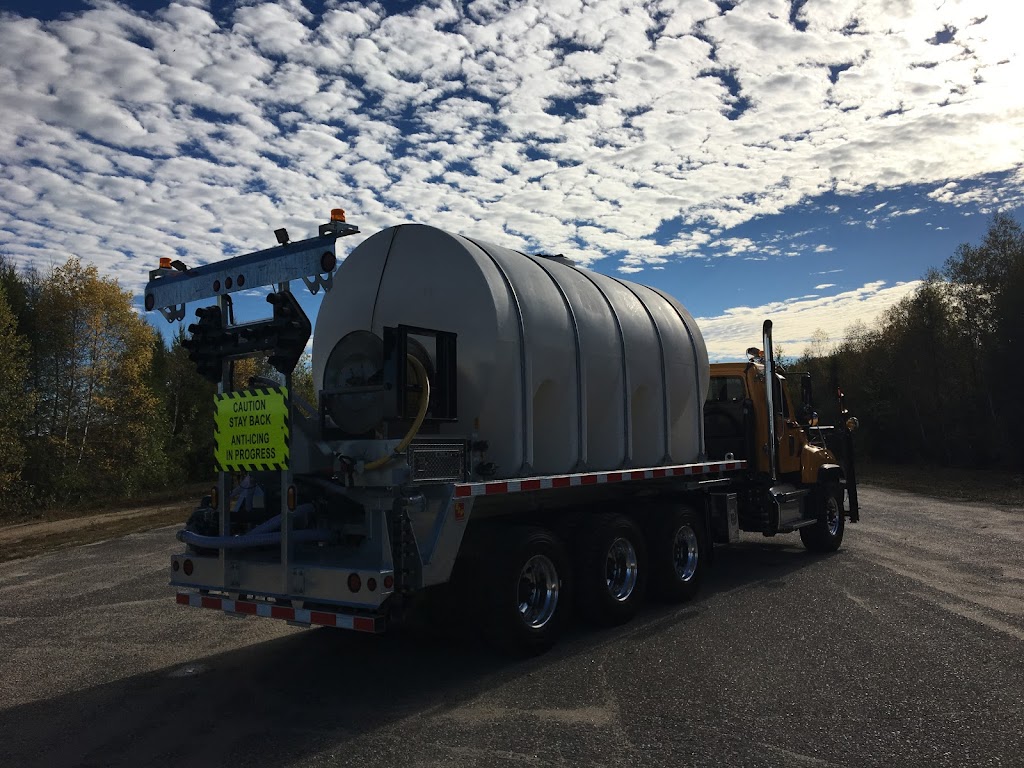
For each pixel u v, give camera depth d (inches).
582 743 165.9
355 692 209.6
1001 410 1553.9
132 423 1359.5
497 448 247.8
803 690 198.4
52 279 1328.7
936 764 151.4
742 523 409.7
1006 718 176.2
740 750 159.8
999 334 1551.4
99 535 699.4
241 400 221.5
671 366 336.8
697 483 345.4
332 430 222.8
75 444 1315.2
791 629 263.7
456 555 217.6
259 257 217.9
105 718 193.9
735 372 419.5
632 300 329.7
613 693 200.4
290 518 211.9
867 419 1964.8
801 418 456.4
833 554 440.8
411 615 253.4
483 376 244.7
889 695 193.2
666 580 308.5
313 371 290.5
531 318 260.1
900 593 320.5
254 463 217.2
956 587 332.8
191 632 290.7
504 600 229.3
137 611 334.0
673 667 222.2
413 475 207.3
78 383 1321.4
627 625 279.1
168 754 167.9
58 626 307.0
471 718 184.7
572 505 285.6
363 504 209.0
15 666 246.5
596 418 295.9
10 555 587.5
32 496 1159.6
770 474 405.1
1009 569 379.2
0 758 168.2
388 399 207.5
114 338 1369.3
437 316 255.6
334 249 200.2
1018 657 225.5
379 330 269.3
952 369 1756.9
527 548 237.9
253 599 221.8
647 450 324.5
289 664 241.0
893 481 1184.8
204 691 214.8
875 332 2021.4
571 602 256.5
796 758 155.1
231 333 222.7
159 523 791.1
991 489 971.9
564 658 236.7
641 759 156.2
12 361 1101.7
